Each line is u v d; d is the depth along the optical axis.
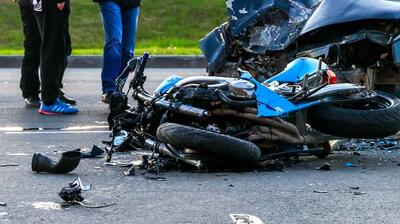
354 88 15.27
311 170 14.70
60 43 23.23
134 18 25.28
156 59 43.44
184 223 11.01
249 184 13.41
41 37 23.47
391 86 20.38
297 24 21.06
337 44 19.84
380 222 11.09
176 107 14.25
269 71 21.38
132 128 15.77
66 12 23.00
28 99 25.50
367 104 15.77
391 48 19.42
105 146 17.83
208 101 14.25
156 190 12.98
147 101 15.38
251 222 11.02
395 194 12.72
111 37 24.34
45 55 23.31
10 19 55.78
